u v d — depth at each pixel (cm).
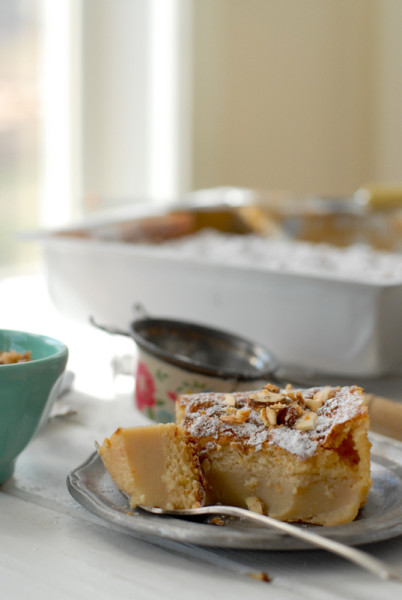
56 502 60
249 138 213
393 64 234
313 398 61
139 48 185
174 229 121
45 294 130
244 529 54
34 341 65
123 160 186
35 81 166
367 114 239
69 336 101
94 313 97
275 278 83
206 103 199
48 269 99
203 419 60
